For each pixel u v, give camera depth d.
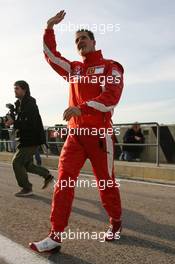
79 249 4.50
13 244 4.67
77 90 4.50
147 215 6.16
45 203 7.07
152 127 14.27
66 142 4.47
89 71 4.46
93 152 4.46
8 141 16.59
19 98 7.64
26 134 7.62
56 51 4.69
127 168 11.38
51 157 14.36
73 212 6.36
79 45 4.49
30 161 7.96
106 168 4.53
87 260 4.16
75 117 4.46
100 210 6.52
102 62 4.44
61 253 4.37
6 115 7.69
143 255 4.32
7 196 7.75
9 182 9.69
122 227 5.43
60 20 4.71
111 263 4.09
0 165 14.51
